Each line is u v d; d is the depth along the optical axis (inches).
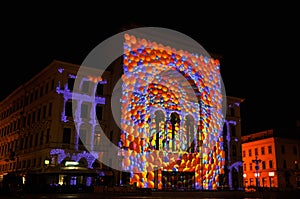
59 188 1381.6
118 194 1349.7
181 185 1908.2
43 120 1850.4
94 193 1405.0
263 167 2925.7
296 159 2923.2
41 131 1855.3
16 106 2341.3
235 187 2224.4
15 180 1552.7
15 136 2235.5
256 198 1175.0
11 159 2106.3
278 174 2768.2
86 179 1585.9
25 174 1544.0
